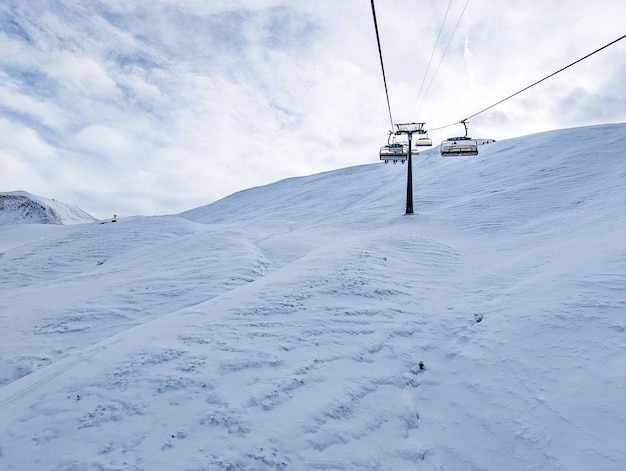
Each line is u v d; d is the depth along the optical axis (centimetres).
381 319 898
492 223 2353
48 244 3225
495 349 716
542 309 789
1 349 1147
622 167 2889
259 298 1005
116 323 1306
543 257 1258
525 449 474
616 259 927
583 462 427
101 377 628
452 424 561
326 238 2772
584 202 2308
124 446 465
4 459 453
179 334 796
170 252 2455
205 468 425
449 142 2291
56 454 457
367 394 605
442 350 783
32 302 1597
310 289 1067
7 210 10500
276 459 444
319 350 724
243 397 560
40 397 588
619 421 463
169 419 513
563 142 4831
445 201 3769
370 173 9662
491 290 1069
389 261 1441
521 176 3825
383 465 472
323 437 492
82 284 1920
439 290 1165
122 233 3559
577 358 606
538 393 561
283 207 7725
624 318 666
